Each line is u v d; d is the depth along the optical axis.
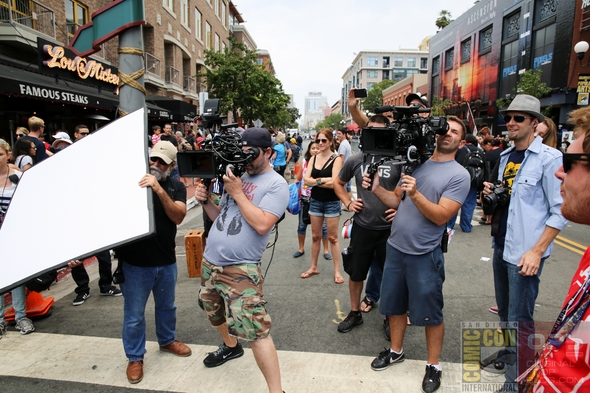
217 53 18.41
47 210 2.63
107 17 4.02
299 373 2.74
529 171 2.47
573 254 5.67
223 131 2.74
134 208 2.40
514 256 2.50
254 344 2.32
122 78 4.11
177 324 3.58
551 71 18.02
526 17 20.53
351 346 3.13
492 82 24.59
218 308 2.69
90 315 3.79
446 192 2.43
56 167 2.81
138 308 2.71
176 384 2.66
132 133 2.71
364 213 3.31
